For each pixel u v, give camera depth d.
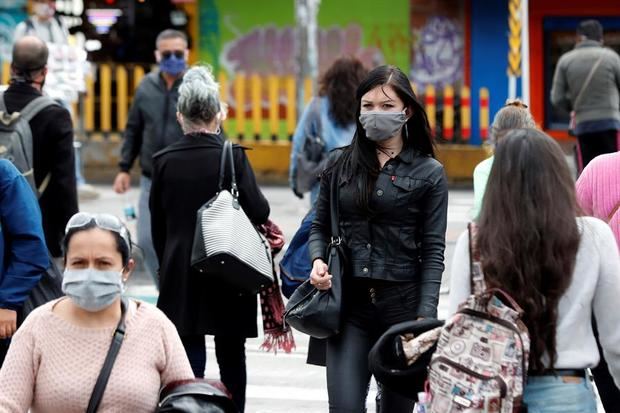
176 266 16.42
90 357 10.84
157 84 23.61
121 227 11.02
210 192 16.48
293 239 16.27
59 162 18.36
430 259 13.70
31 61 18.25
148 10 52.47
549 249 10.17
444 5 52.12
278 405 19.67
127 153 23.91
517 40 40.97
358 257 13.78
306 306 13.70
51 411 10.82
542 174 10.30
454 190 46.50
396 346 11.03
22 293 14.41
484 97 49.25
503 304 10.19
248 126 50.38
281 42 52.38
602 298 10.44
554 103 34.22
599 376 14.12
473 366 10.09
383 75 13.87
